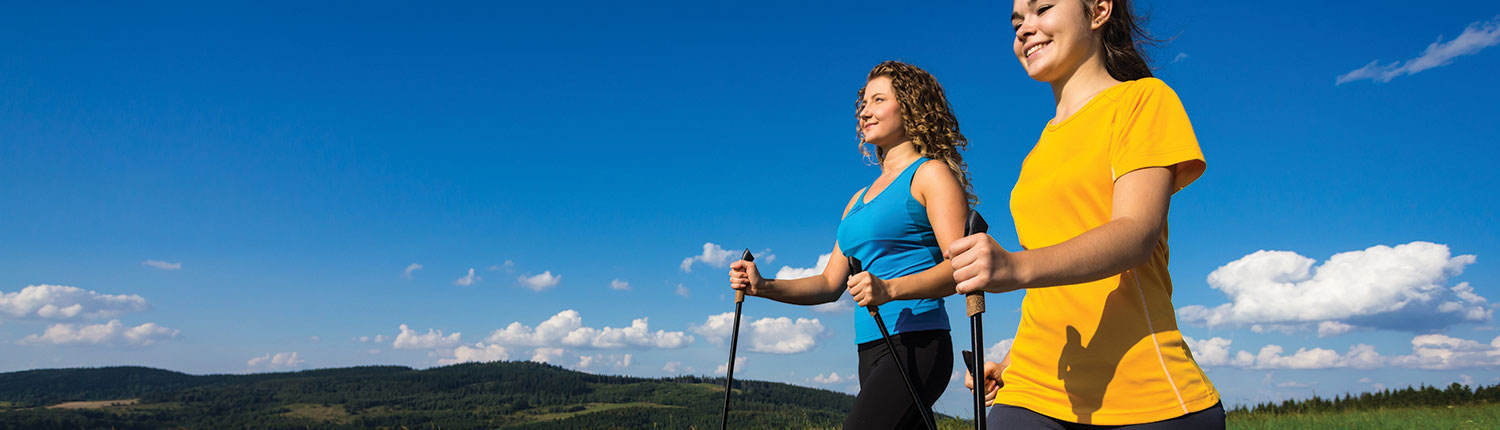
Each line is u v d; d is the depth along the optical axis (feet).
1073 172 4.66
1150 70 5.17
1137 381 4.46
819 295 10.78
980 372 4.35
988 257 3.17
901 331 8.83
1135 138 4.10
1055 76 5.20
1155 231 3.71
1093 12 4.99
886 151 10.06
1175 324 4.62
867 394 8.86
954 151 9.69
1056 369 4.90
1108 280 4.66
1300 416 51.29
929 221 9.00
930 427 7.83
